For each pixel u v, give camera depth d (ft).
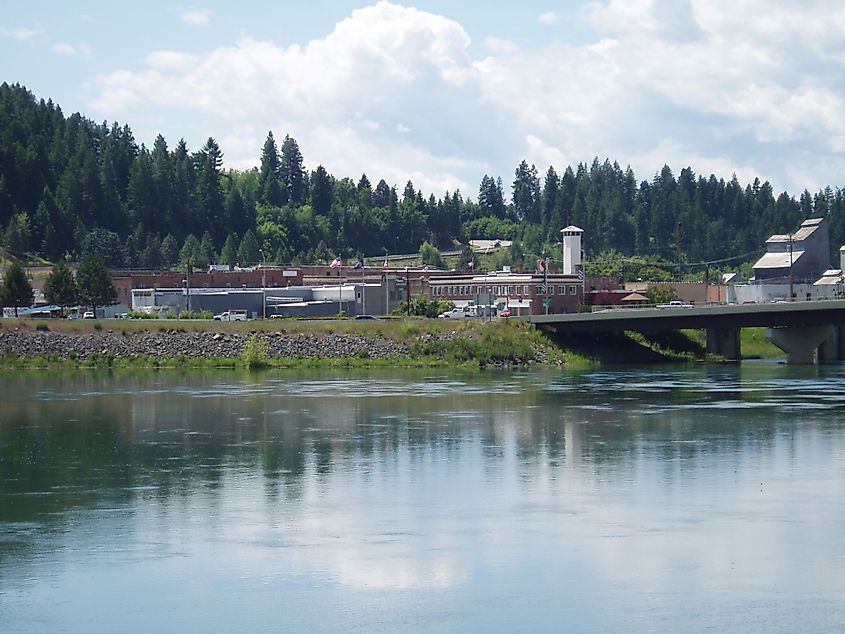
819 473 286.46
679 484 274.36
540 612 185.06
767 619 181.68
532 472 291.17
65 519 243.81
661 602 189.16
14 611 187.52
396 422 386.11
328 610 186.80
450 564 209.56
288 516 245.45
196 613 186.09
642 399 453.17
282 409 427.33
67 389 513.45
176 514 247.91
